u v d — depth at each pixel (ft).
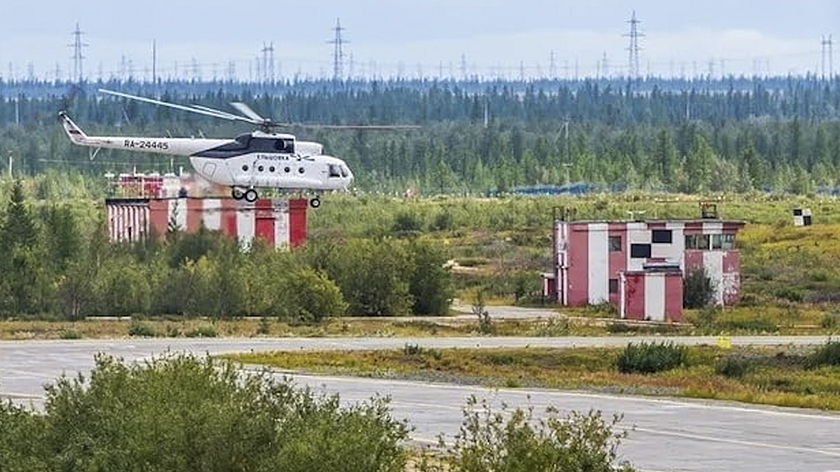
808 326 577.84
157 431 175.94
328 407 183.52
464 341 501.15
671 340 498.69
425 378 386.93
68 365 404.57
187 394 186.19
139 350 450.71
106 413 187.93
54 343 478.18
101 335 515.91
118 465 176.04
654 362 426.51
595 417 179.63
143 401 185.88
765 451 268.00
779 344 483.92
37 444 190.08
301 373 392.27
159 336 515.50
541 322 592.19
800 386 384.27
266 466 171.01
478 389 364.79
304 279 615.57
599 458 171.01
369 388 363.35
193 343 482.69
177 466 173.99
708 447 272.31
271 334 532.32
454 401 338.54
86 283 613.11
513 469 168.35
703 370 417.90
